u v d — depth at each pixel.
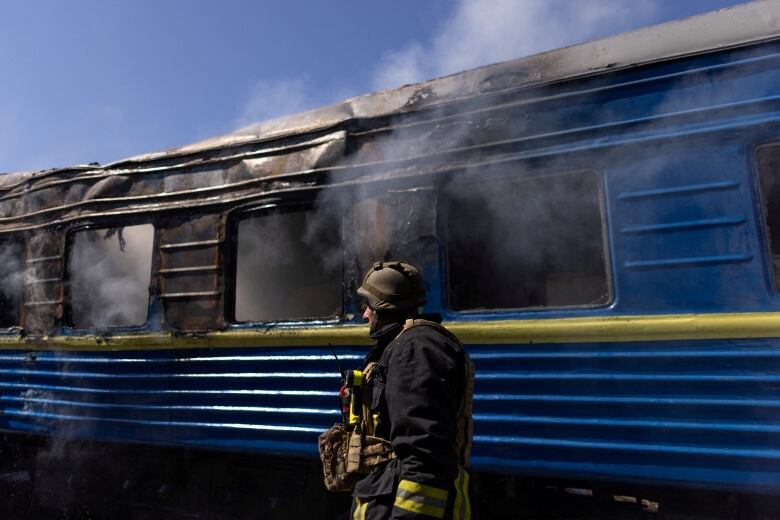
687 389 2.77
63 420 4.68
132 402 4.32
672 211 2.93
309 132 3.98
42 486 5.30
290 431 3.67
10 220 5.30
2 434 5.77
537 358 3.10
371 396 1.90
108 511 4.86
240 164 4.21
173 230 4.36
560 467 2.97
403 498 1.54
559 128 3.24
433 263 3.44
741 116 2.86
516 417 3.09
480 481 3.54
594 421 2.92
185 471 4.58
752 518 2.90
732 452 2.64
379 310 1.94
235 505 4.29
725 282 2.78
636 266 2.96
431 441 1.56
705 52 2.97
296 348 3.77
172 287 4.29
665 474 2.76
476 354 3.25
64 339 4.69
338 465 1.93
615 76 3.16
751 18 2.92
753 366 2.68
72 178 4.97
